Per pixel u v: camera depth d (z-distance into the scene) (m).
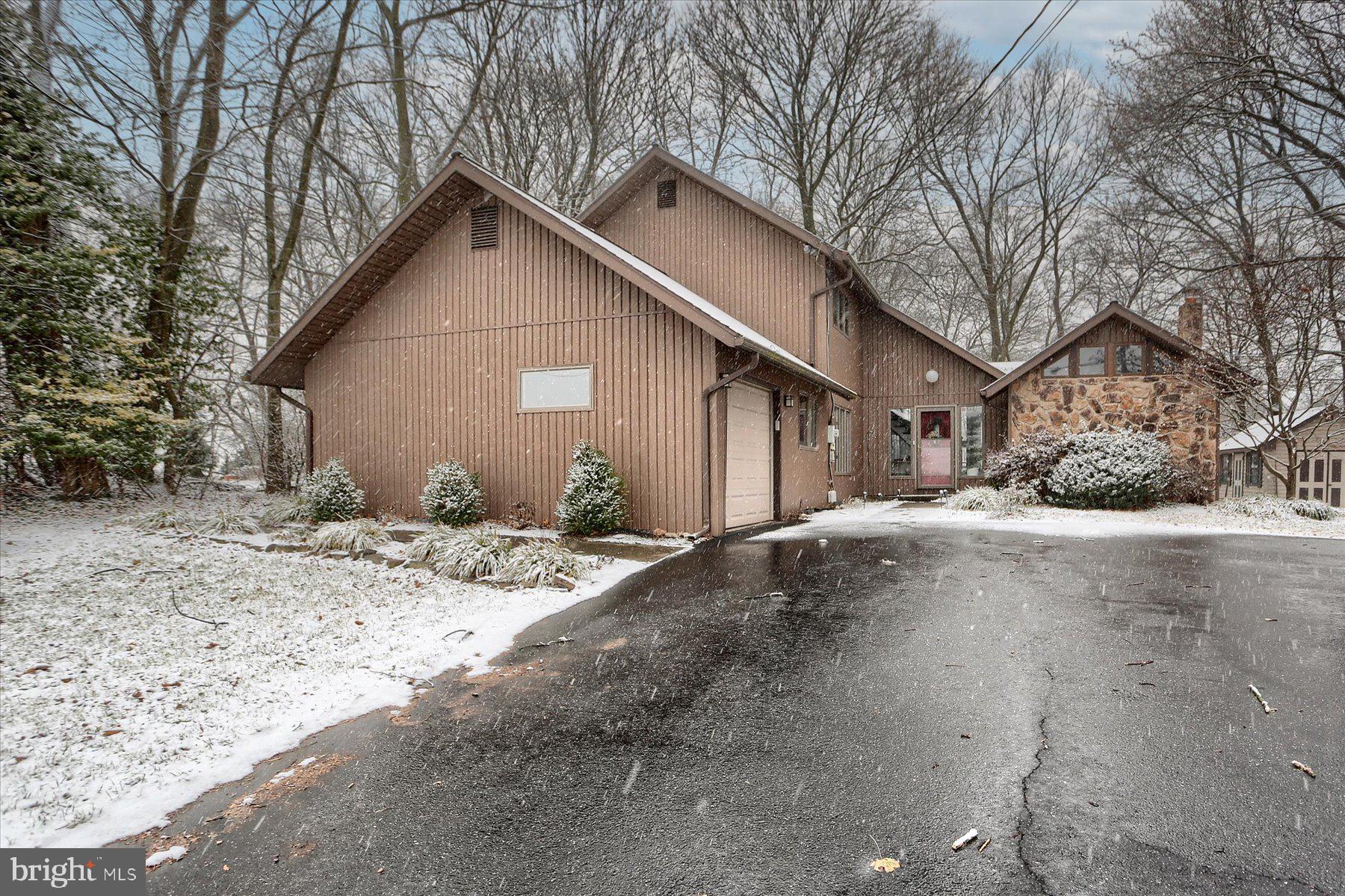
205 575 6.60
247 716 3.73
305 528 9.78
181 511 10.04
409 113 19.72
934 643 4.82
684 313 9.51
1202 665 4.31
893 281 31.52
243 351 18.97
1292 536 9.99
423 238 11.67
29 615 5.12
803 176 23.19
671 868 2.34
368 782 3.02
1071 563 7.77
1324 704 3.68
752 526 11.30
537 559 7.18
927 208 29.17
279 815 2.76
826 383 12.91
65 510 9.70
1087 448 13.61
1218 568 7.43
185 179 11.96
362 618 5.64
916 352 18.33
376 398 12.08
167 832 2.65
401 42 16.73
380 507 12.02
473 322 11.44
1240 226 14.52
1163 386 14.65
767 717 3.61
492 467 11.28
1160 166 15.59
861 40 21.16
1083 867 2.29
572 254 10.84
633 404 10.38
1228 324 13.89
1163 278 15.25
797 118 22.59
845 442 17.05
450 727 3.60
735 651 4.74
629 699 3.93
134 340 9.71
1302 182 13.11
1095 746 3.21
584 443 10.20
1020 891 2.18
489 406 11.30
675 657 4.65
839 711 3.67
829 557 8.17
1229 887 2.18
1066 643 4.78
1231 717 3.51
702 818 2.65
